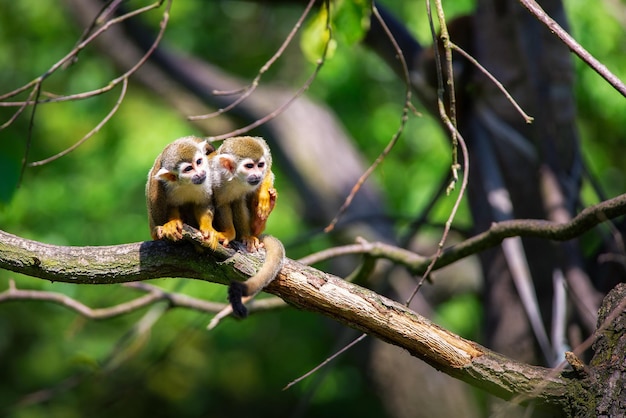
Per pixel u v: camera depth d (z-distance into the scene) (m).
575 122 8.92
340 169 15.61
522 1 4.95
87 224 17.64
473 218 10.09
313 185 15.38
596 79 14.10
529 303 8.11
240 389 21.77
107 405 11.09
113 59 15.73
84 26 15.45
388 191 17.16
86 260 5.65
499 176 9.02
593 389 4.89
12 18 18.77
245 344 20.72
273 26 20.16
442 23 5.12
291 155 15.73
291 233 17.11
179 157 6.16
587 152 15.33
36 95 6.09
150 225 6.44
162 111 17.73
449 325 16.11
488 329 10.61
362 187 15.34
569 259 8.07
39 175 18.33
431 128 16.66
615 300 5.14
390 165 17.52
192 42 19.30
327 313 5.48
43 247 5.68
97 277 5.65
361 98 18.19
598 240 11.39
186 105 15.92
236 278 5.65
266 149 6.73
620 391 4.73
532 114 8.97
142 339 10.06
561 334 7.76
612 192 16.38
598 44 14.23
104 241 17.55
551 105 8.76
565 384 5.01
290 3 12.03
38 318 20.45
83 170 18.36
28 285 12.98
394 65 10.88
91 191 17.52
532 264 9.75
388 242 14.43
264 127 15.88
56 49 18.64
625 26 13.42
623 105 14.32
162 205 6.31
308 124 16.23
